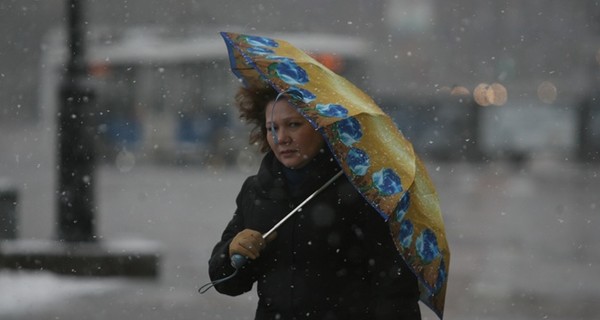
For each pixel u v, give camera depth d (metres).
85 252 28.25
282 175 10.81
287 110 10.68
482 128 108.69
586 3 126.62
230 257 10.64
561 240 39.00
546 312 24.17
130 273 28.27
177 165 96.94
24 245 28.50
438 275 10.69
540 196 63.84
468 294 26.50
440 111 107.75
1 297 24.72
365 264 10.62
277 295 10.67
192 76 94.12
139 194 64.00
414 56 126.38
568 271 30.75
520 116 110.56
